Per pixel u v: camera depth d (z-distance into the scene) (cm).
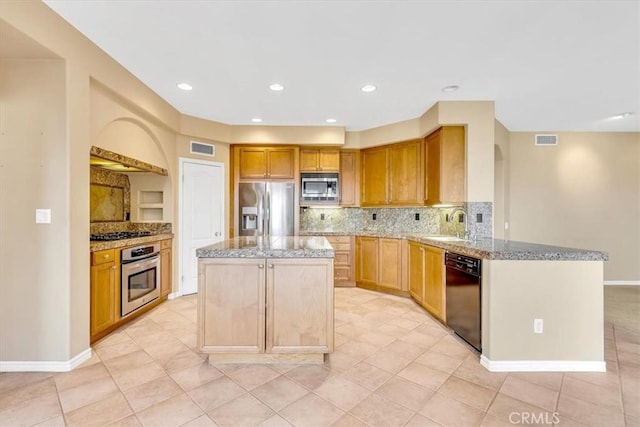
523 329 229
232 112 410
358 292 456
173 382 210
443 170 371
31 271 223
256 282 231
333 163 494
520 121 450
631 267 501
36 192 222
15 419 171
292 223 479
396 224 504
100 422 169
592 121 449
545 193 503
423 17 210
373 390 202
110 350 257
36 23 196
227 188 473
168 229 407
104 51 257
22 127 222
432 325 320
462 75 298
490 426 168
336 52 257
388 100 363
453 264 292
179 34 232
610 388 204
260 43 243
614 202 503
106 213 364
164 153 389
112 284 287
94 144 266
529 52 255
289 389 202
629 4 196
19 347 223
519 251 232
